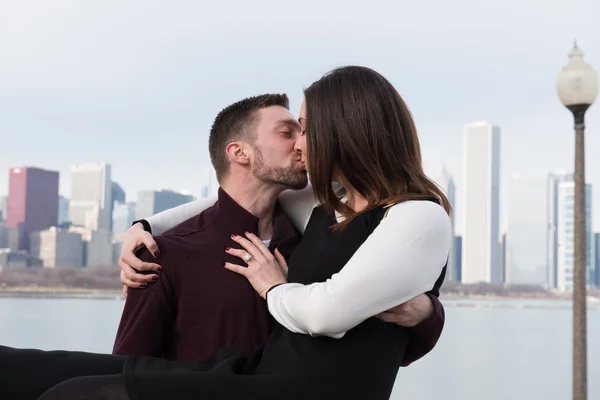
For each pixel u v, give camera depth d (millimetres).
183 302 1652
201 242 1688
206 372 1319
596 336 36781
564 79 4363
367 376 1341
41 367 1406
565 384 17656
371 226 1430
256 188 1783
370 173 1464
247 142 1766
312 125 1515
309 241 1521
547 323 52250
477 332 39875
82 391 1308
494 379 18391
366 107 1478
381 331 1379
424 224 1349
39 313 38938
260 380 1312
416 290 1328
